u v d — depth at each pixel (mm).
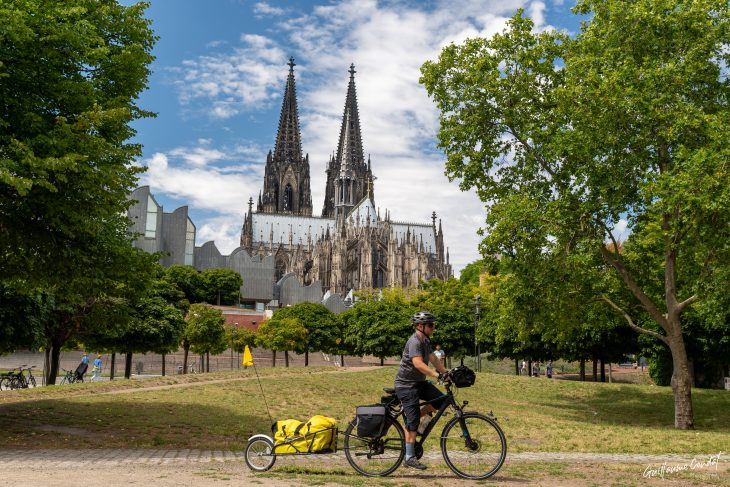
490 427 9547
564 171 28000
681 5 26047
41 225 17109
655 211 25469
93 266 18688
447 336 67375
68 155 14305
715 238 23188
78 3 17266
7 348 32969
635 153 25812
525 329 30453
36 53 15875
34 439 15359
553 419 27000
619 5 26516
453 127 31109
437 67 30891
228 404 24016
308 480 8789
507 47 30422
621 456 13891
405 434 9477
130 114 17172
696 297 25969
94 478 8578
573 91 25594
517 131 30656
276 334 75562
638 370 84062
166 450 14383
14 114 15719
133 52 18828
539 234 27422
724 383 52406
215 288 119688
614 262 27828
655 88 24938
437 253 194000
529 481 9102
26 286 20781
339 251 168500
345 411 24719
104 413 20219
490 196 31328
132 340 50625
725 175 21703
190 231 130875
